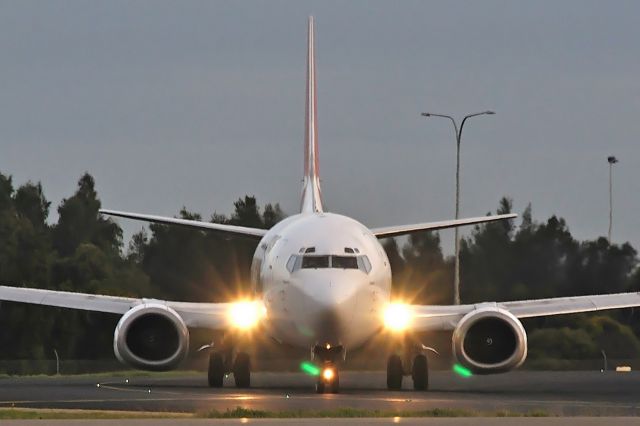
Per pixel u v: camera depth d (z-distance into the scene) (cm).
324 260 14325
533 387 15712
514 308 15688
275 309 14512
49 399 12562
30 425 9206
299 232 14850
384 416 10212
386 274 14775
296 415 10194
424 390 15125
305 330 13988
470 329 14862
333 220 15150
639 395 13862
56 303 15650
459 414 10312
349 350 14600
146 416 10250
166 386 15700
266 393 14025
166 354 14950
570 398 13275
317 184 19100
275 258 14788
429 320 15088
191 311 15338
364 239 14862
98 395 13275
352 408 11056
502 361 14700
